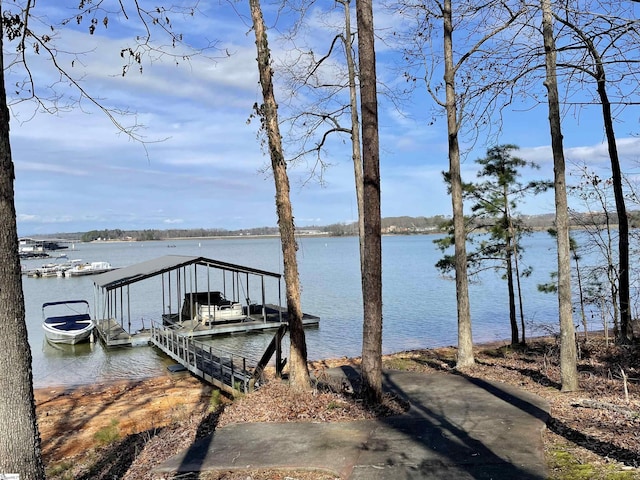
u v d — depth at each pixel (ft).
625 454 19.49
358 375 37.91
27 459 15.64
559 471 18.45
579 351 43.14
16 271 15.79
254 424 26.02
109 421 42.50
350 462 20.29
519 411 26.03
